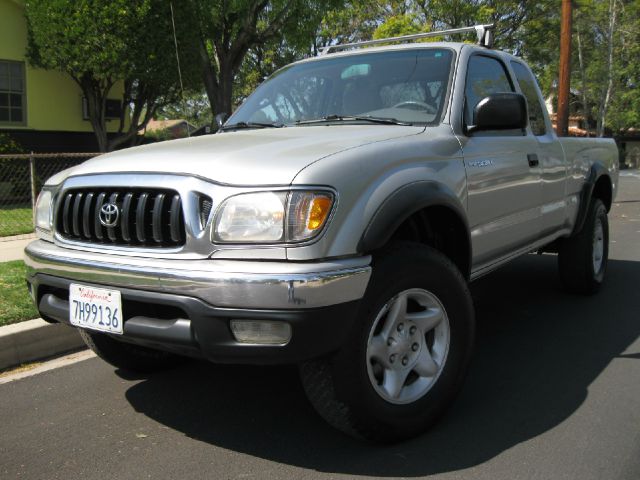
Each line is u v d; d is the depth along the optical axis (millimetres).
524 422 3289
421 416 3049
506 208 3992
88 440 3186
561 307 5523
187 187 2705
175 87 14484
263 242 2562
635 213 13094
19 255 7324
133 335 2791
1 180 13062
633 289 6148
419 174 3090
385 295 2803
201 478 2789
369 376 2803
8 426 3359
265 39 17344
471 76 3955
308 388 2791
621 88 41562
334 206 2617
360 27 29828
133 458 2988
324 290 2516
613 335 4746
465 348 3242
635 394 3654
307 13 16922
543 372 4008
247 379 3967
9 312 4633
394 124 3613
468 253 3426
